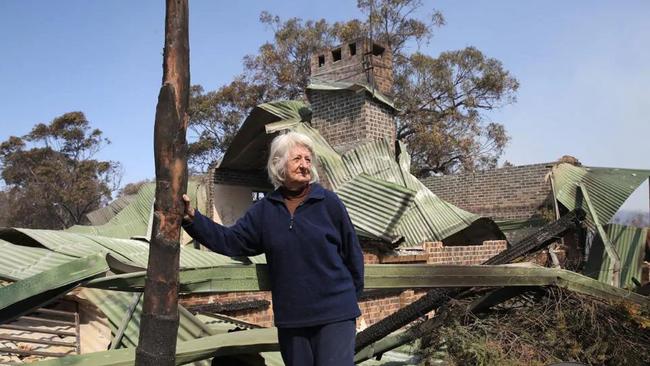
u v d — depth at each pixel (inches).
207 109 1101.1
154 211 86.1
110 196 1391.5
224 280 111.0
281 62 1080.8
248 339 135.9
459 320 162.4
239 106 1100.5
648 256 574.2
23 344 167.6
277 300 103.4
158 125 85.3
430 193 529.3
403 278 131.4
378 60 565.3
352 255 106.0
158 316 83.7
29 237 199.5
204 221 96.9
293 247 101.8
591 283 167.9
